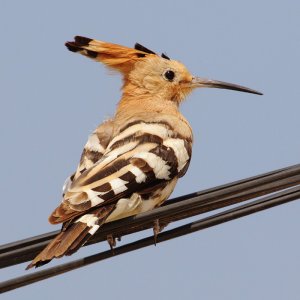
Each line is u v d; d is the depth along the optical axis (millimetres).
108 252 10789
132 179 11250
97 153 11961
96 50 14508
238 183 10852
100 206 10789
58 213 10438
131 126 12477
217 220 11133
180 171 12312
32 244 10297
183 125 13039
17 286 10242
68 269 10500
